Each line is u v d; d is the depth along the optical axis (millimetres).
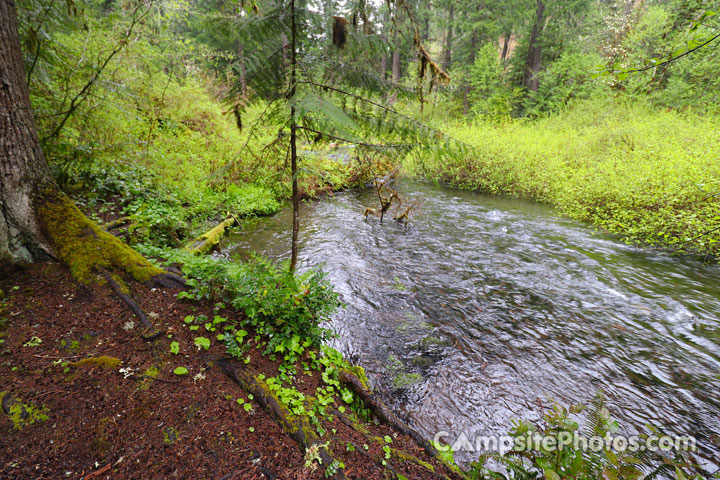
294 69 3482
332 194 12867
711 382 3920
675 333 4852
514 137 15391
